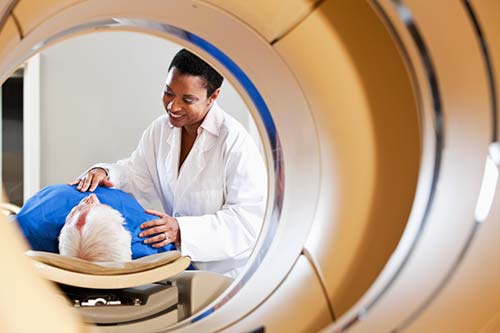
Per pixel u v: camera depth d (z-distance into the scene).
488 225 0.78
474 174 0.79
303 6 1.17
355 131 1.19
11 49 0.92
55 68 3.51
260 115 1.41
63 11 1.12
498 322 0.78
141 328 1.47
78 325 0.53
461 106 0.81
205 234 2.15
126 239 1.67
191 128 2.33
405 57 0.85
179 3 1.32
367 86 1.15
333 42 1.17
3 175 3.41
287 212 1.33
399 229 1.13
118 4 1.28
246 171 2.27
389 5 0.84
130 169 2.47
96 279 1.39
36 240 1.74
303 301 1.20
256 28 1.29
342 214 1.21
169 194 2.46
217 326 1.27
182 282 1.60
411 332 0.79
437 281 0.79
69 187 1.87
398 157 1.14
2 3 0.83
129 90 3.57
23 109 3.42
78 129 3.55
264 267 1.32
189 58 2.20
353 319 0.86
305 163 1.30
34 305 0.52
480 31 0.79
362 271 1.16
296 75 1.28
